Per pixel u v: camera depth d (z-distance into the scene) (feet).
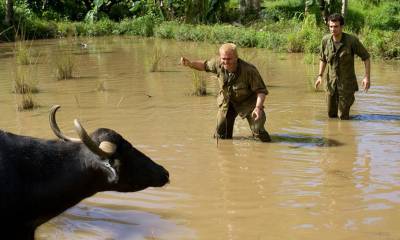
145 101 34.71
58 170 14.57
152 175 14.90
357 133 27.30
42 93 37.63
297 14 86.28
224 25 79.97
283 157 23.89
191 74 44.39
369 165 22.72
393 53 50.93
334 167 22.57
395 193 19.77
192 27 78.02
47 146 14.78
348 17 74.18
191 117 30.53
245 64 24.99
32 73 45.78
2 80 42.65
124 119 30.22
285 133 27.55
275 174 21.89
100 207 18.95
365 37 56.18
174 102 34.27
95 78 43.55
